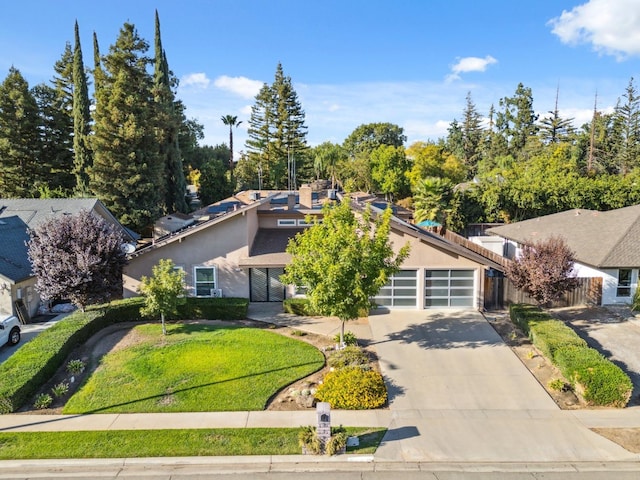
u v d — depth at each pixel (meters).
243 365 16.50
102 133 41.38
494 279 23.52
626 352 18.06
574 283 20.73
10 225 28.91
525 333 19.52
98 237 21.23
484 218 47.84
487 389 15.17
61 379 15.71
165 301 19.08
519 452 11.80
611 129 76.31
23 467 11.12
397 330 20.55
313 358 17.11
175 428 12.70
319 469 11.12
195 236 23.72
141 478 10.73
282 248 24.69
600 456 11.62
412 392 14.99
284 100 71.56
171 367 16.39
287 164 71.44
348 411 13.86
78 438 12.16
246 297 24.14
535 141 80.75
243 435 12.34
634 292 23.89
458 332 20.22
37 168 47.00
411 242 23.19
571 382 14.73
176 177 51.44
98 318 20.27
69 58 54.25
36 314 24.30
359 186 68.81
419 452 11.77
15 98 44.69
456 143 101.75
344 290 17.11
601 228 27.28
